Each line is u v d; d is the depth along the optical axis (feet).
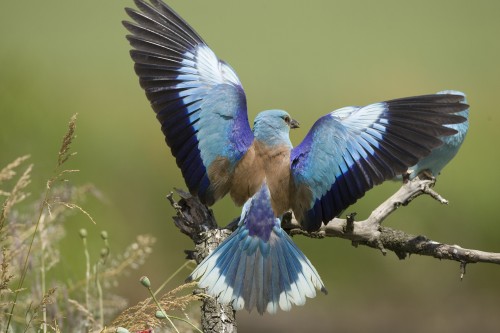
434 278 53.98
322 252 54.70
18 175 37.83
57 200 26.53
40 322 25.55
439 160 33.45
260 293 24.67
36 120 53.21
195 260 26.81
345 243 54.70
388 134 24.88
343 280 54.44
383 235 26.66
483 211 55.42
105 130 59.47
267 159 25.96
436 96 24.58
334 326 53.62
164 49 26.73
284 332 53.93
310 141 25.62
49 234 30.09
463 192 56.13
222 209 53.98
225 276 24.79
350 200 25.03
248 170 25.84
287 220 27.37
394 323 53.62
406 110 24.81
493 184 56.70
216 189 25.96
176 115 26.25
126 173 57.16
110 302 29.91
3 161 45.24
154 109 26.35
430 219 54.54
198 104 26.21
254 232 25.48
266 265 25.05
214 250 25.22
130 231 53.01
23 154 48.26
